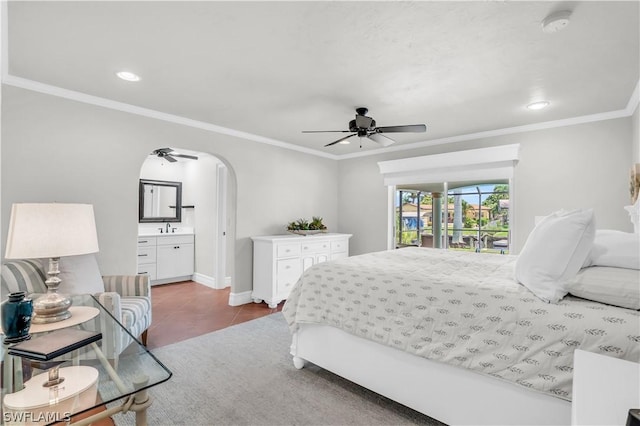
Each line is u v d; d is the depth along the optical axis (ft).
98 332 5.16
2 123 8.23
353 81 8.49
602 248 5.19
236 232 13.88
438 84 8.65
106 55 7.20
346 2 5.35
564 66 7.57
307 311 7.67
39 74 8.17
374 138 10.76
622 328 4.16
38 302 5.80
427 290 6.09
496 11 5.54
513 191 12.74
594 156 11.05
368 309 6.68
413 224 15.80
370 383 6.68
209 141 12.75
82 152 9.55
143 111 10.76
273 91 9.21
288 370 8.04
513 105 10.23
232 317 12.26
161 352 9.06
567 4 5.33
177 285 17.80
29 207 5.94
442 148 14.66
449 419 5.59
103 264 9.95
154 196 18.81
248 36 6.40
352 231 18.26
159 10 5.57
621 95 9.34
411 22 5.89
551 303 4.85
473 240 13.80
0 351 4.57
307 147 16.80
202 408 6.41
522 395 4.84
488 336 5.13
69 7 5.46
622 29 6.01
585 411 2.52
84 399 4.03
